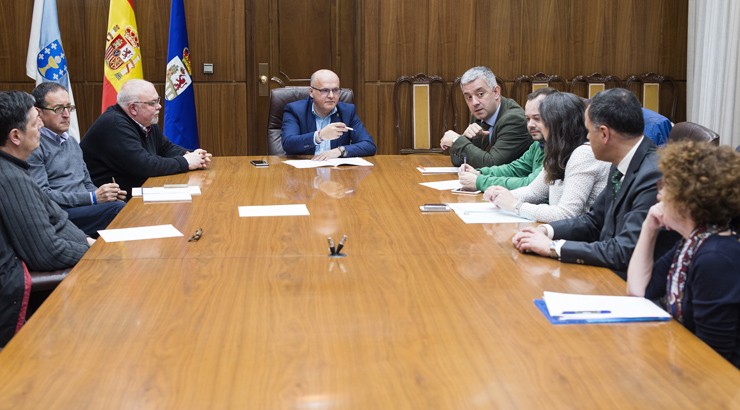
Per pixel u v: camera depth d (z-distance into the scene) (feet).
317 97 15.81
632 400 4.75
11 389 4.97
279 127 16.75
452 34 22.45
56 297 6.87
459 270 7.68
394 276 7.49
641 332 5.94
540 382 5.03
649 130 12.62
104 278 7.46
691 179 6.05
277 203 11.17
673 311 6.48
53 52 19.75
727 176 5.97
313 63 22.81
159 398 4.84
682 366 5.26
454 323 6.17
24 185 9.36
